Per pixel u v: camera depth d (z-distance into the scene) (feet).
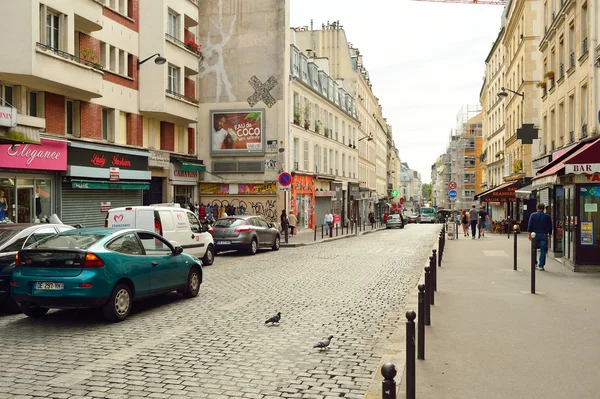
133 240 30.07
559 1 74.95
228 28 109.81
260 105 108.27
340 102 164.45
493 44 171.63
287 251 74.13
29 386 17.49
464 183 263.49
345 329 25.80
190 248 52.60
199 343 23.11
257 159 107.86
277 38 108.27
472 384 16.89
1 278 28.55
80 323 27.37
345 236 111.96
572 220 45.78
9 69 55.98
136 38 82.69
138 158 81.76
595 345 21.56
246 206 108.17
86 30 70.08
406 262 58.03
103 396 16.60
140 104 83.10
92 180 71.00
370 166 228.84
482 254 63.16
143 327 26.35
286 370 19.25
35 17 56.75
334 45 192.85
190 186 106.42
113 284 27.02
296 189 115.75
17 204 60.13
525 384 16.88
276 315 26.09
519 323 25.68
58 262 26.43
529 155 117.91
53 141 63.10
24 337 24.31
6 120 39.17
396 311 30.35
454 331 24.12
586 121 61.67
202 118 109.81
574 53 65.51
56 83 60.54
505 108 151.84
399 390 16.40
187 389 17.22
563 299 32.24
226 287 39.73
